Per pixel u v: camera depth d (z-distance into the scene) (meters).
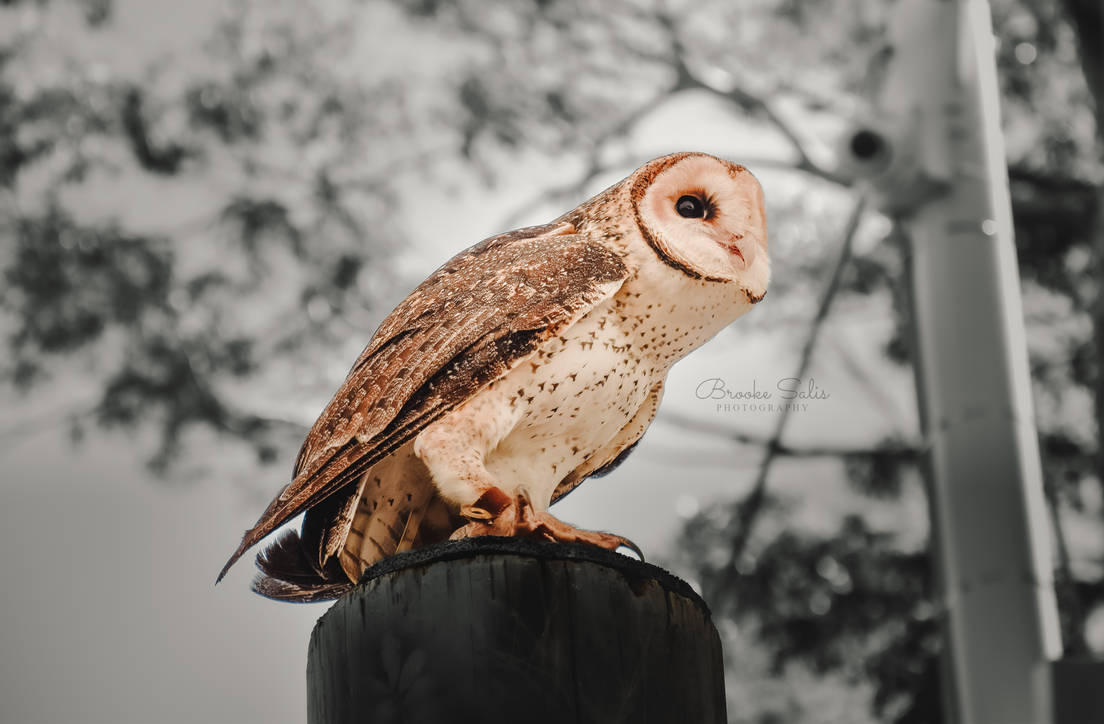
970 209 7.18
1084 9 8.95
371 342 3.42
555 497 3.72
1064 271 10.08
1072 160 10.34
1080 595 9.38
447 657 2.71
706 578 9.76
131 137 10.81
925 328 7.13
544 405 3.30
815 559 9.70
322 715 2.82
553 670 2.70
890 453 9.84
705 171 3.50
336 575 3.48
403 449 3.31
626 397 3.42
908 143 7.20
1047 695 6.45
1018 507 6.74
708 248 3.38
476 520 3.05
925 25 7.45
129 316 10.44
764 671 9.57
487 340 3.22
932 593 9.55
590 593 2.75
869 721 9.38
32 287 10.33
